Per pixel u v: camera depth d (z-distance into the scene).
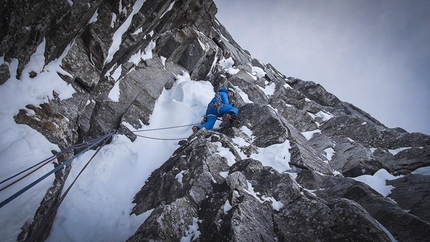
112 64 5.29
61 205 3.60
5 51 3.01
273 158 4.70
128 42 5.20
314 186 4.08
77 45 4.34
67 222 3.48
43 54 3.64
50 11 3.21
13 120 3.03
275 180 3.71
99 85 5.29
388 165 5.08
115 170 4.59
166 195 3.79
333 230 2.90
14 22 2.82
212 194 3.45
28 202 2.65
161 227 2.81
